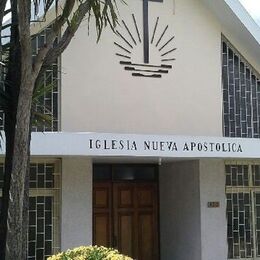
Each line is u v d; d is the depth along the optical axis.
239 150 11.12
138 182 13.36
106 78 11.57
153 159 11.88
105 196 12.95
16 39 7.00
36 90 6.97
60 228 10.99
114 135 10.20
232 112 12.59
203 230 11.97
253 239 12.57
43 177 11.09
